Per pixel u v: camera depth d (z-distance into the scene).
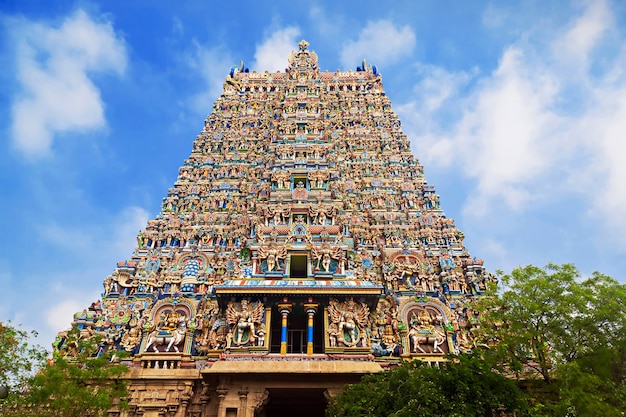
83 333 30.97
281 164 42.81
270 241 34.72
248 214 39.88
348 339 29.00
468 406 18.89
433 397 18.53
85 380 24.47
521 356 26.73
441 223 40.53
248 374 26.56
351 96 57.12
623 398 20.92
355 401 20.97
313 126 48.00
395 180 45.06
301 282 31.58
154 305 32.41
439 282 35.62
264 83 60.00
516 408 20.03
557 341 24.34
